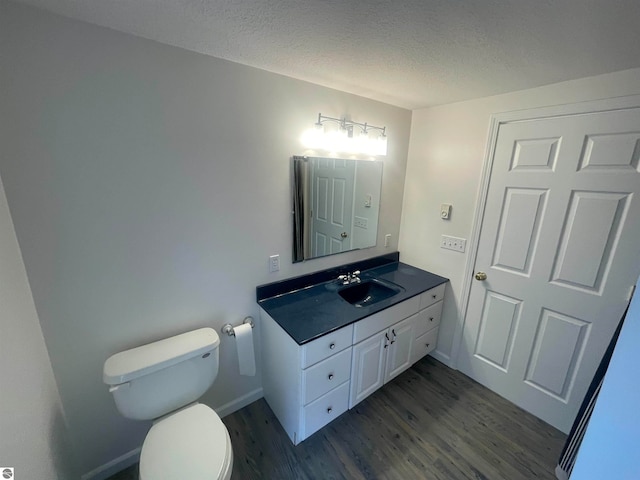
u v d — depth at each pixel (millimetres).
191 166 1387
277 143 1645
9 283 932
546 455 1591
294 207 1808
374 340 1762
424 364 2355
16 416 860
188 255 1471
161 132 1276
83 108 1095
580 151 1491
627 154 1355
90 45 1066
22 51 962
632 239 1383
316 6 895
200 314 1577
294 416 1563
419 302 2023
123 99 1166
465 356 2199
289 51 1256
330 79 1614
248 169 1573
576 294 1593
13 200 1017
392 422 1786
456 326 2221
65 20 1009
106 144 1162
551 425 1778
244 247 1664
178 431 1228
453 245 2154
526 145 1689
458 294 2176
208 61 1331
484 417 1836
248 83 1468
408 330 2006
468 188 2012
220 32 1099
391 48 1187
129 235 1283
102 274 1248
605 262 1478
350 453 1581
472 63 1312
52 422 1125
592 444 628
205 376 1418
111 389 1170
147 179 1281
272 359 1730
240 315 1738
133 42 1145
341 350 1588
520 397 1907
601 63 1252
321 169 1875
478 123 1900
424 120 2229
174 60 1246
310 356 1444
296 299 1830
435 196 2232
